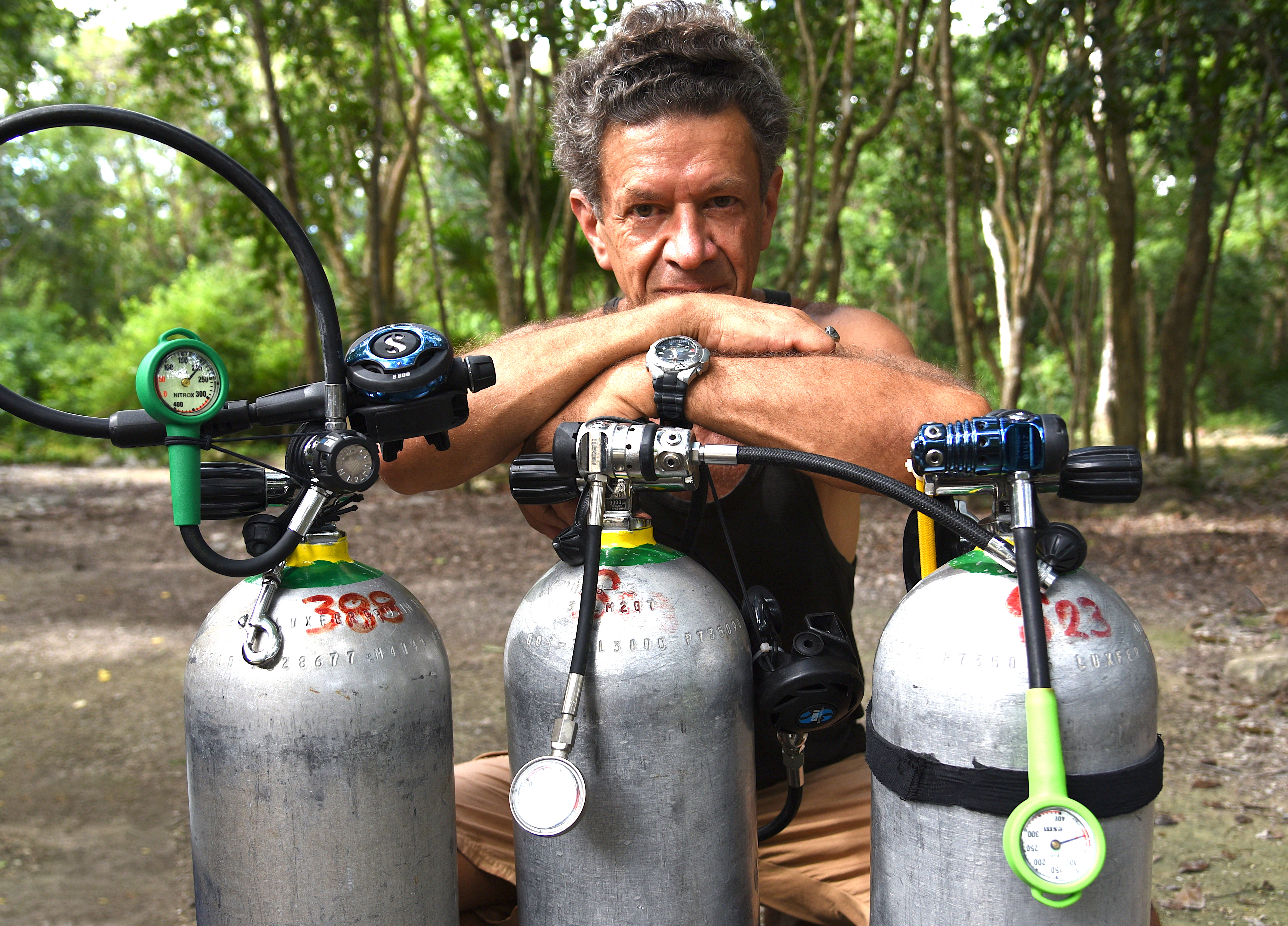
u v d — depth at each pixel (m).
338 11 13.40
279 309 24.73
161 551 9.47
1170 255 27.69
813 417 1.03
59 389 22.97
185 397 0.76
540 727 0.86
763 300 1.38
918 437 0.79
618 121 1.17
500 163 12.70
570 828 0.76
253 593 0.84
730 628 0.88
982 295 27.42
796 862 1.22
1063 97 12.01
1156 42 12.02
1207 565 8.24
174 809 3.79
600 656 0.82
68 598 7.45
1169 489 13.41
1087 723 0.73
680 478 0.88
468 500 12.43
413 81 14.44
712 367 1.05
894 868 0.80
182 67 14.65
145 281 33.78
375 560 8.70
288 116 15.74
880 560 8.24
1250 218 28.12
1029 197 18.02
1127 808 0.74
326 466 0.77
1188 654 5.61
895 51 12.63
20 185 29.38
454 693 5.04
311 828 0.80
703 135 1.14
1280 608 6.63
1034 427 0.76
